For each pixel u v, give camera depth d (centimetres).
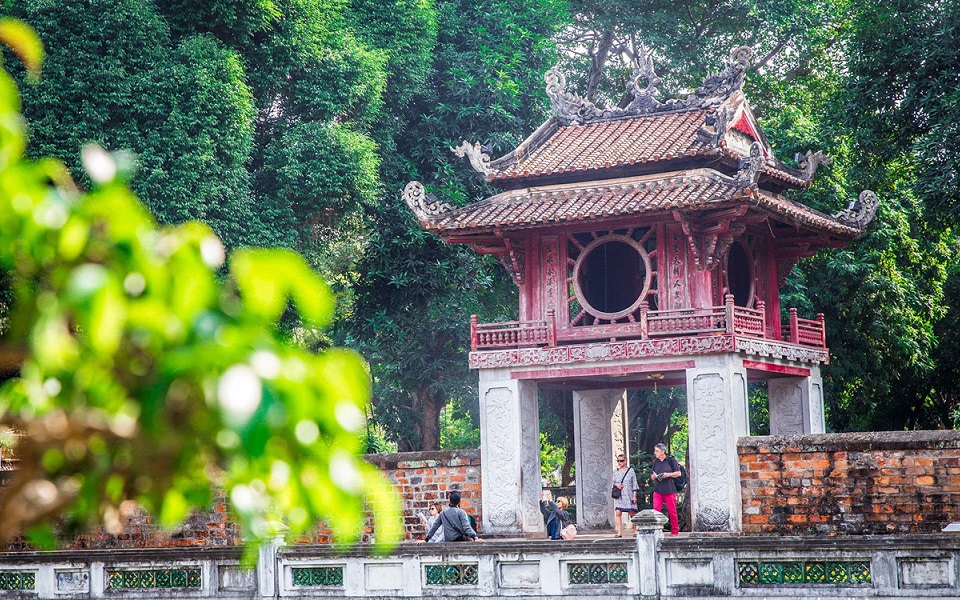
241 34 2653
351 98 2781
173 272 264
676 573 1409
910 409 3634
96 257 264
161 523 297
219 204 2558
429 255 3058
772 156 2291
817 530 1812
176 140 2433
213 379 257
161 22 2511
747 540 1376
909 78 2439
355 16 2969
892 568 1312
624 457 2173
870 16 2483
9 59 2367
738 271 2188
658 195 2019
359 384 282
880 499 1762
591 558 1445
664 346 1997
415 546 1523
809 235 2252
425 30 3014
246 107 2534
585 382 2333
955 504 1705
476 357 2128
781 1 3422
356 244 3219
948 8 2344
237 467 280
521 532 2053
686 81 3609
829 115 2692
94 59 2398
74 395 269
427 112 3148
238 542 2069
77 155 2367
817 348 2266
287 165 2672
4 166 274
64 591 1644
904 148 2548
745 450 1895
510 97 3097
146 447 273
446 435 4475
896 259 3225
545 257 2161
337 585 1552
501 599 1480
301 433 268
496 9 3141
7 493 279
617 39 3650
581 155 2166
